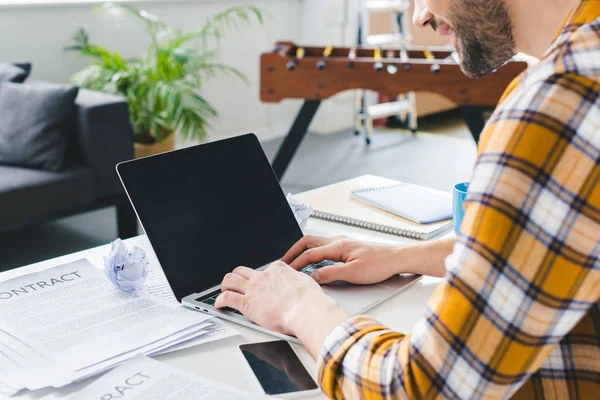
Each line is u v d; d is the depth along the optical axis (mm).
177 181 1094
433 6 768
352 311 980
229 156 1189
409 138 5230
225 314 968
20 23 3734
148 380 799
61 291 1026
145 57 3947
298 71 3213
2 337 891
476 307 625
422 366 653
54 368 821
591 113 591
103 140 2984
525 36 733
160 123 3703
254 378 831
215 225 1115
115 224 3387
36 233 3215
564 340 688
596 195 594
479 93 3008
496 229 611
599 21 606
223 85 4828
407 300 1041
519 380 644
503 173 610
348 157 4660
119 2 4066
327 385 753
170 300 1025
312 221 1395
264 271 983
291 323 869
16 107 2932
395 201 1465
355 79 3145
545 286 605
